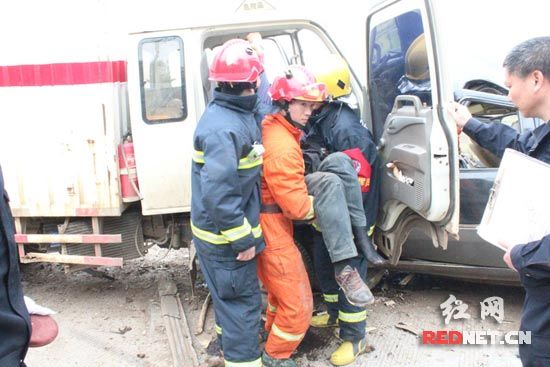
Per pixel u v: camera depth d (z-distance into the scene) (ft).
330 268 11.32
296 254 9.38
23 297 5.03
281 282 9.26
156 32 11.66
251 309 9.09
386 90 11.77
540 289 5.78
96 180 12.28
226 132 8.21
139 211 13.25
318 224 9.29
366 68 12.61
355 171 9.82
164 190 12.12
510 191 6.13
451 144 8.91
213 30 11.91
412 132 9.66
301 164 9.05
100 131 12.10
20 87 12.16
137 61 11.68
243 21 11.90
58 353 11.18
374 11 11.84
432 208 9.15
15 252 4.87
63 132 12.20
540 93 5.88
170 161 12.00
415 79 10.26
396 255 11.37
